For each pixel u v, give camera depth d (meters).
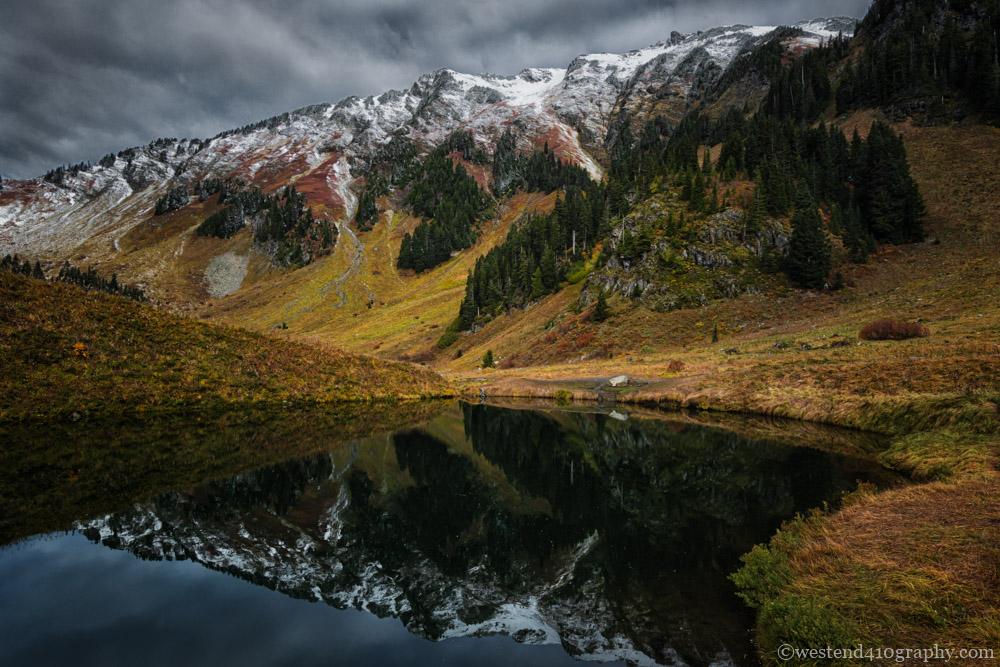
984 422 20.53
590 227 127.94
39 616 8.39
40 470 17.91
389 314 155.00
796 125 135.50
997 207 83.00
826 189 101.00
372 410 41.06
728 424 34.31
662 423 36.84
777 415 35.88
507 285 127.44
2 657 7.09
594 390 57.09
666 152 153.12
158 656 7.27
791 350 54.50
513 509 16.94
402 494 18.34
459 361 101.81
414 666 7.30
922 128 115.81
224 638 7.94
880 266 81.19
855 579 9.05
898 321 51.00
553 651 7.94
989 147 99.50
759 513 15.38
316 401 40.31
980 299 54.84
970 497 12.69
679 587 10.47
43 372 28.58
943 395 25.41
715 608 9.47
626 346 78.75
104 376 30.70
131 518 13.63
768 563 10.62
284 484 18.22
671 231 94.62
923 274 73.81
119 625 8.18
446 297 159.38
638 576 11.06
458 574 11.16
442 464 23.95
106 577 10.08
